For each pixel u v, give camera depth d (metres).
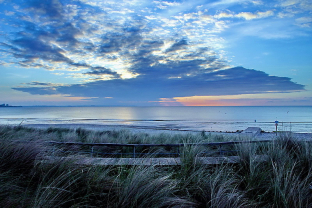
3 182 2.49
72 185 2.68
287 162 3.65
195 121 47.97
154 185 2.56
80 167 3.18
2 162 3.00
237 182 3.18
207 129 27.83
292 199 2.53
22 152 3.27
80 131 12.56
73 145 4.96
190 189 2.94
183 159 3.90
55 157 3.39
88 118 60.28
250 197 2.81
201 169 3.44
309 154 3.81
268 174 3.24
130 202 2.38
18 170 3.02
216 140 8.98
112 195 2.61
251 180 3.04
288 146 4.70
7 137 4.06
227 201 2.40
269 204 2.59
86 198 2.47
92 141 8.29
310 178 3.18
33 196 2.37
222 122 43.88
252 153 4.02
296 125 31.44
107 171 3.14
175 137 9.99
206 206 2.54
